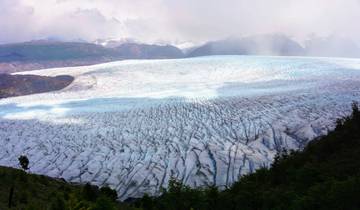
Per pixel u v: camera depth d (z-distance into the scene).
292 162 36.31
